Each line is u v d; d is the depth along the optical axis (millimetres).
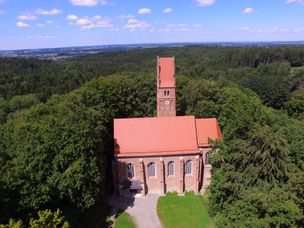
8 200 35969
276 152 38250
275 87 121875
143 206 49562
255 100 77250
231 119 58156
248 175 39656
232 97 69062
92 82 68312
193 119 53906
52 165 40844
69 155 41688
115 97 68875
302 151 48312
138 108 76312
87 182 42344
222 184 41688
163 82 59375
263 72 165750
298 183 36750
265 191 37156
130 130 52844
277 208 34000
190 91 75312
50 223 25953
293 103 101438
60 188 39438
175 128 53219
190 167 52938
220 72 165875
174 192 53562
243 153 40625
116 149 51656
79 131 43094
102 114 59312
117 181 52500
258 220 34344
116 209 48875
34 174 39312
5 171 38656
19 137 43125
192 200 51062
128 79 78812
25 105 118062
